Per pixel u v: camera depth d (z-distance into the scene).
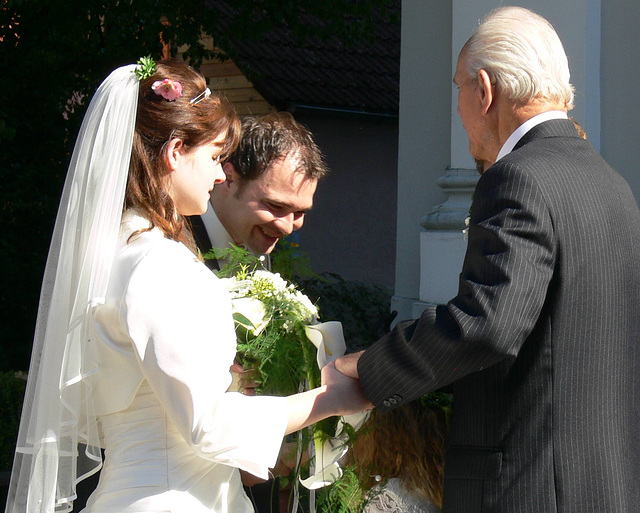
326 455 2.27
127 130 1.93
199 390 1.79
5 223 7.27
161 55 6.98
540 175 1.89
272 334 2.17
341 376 2.12
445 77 4.82
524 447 1.91
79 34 6.85
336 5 7.00
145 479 1.87
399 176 5.15
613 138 3.76
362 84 10.63
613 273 1.93
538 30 2.05
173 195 2.00
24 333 7.25
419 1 4.96
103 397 1.91
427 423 2.29
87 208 1.93
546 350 1.90
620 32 3.71
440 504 2.32
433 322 1.91
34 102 7.40
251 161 2.56
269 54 10.58
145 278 1.81
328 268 10.53
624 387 1.97
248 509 2.08
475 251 1.90
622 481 1.92
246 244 2.70
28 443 2.01
